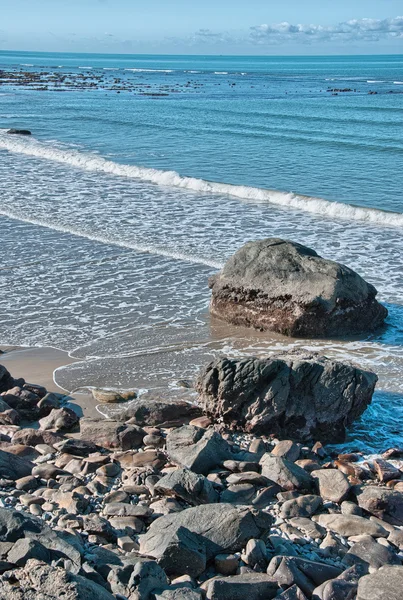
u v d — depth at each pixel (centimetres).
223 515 600
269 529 620
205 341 1214
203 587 532
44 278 1512
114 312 1334
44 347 1181
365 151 3403
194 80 10688
